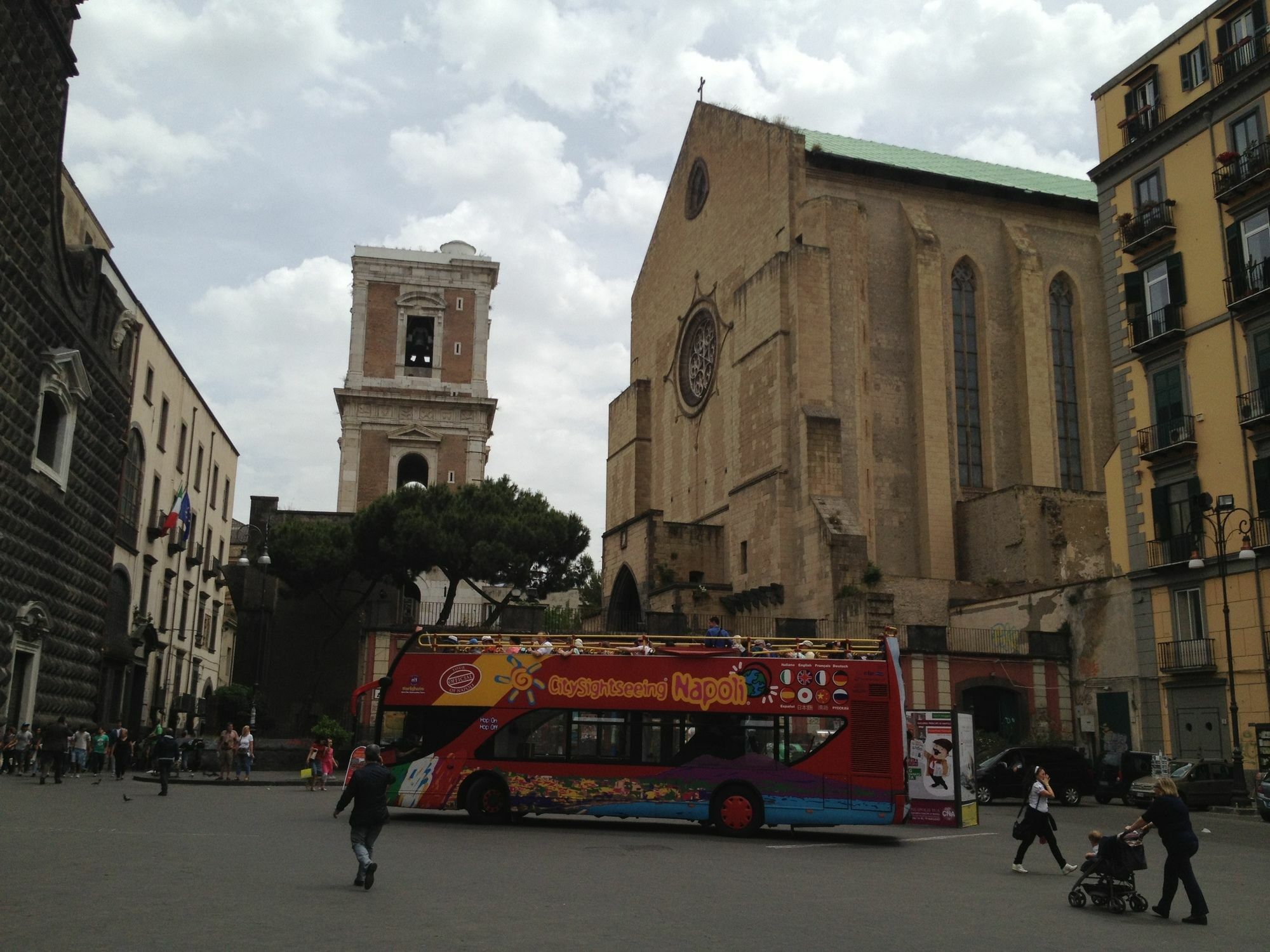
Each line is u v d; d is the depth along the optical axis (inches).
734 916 464.8
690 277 2765.7
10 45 1065.5
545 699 911.7
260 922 409.1
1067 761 1421.0
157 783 1341.0
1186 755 1483.8
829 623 1979.6
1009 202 2449.6
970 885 608.4
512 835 802.2
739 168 2541.8
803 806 861.2
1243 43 1445.6
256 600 2236.7
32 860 556.4
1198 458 1487.5
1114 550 1658.5
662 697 897.5
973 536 2177.7
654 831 888.3
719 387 2522.1
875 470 2219.5
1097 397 2404.0
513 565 2129.7
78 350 1294.3
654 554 2357.3
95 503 1406.3
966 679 1731.1
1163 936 462.9
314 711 2190.0
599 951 376.5
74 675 1355.8
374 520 2123.5
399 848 683.4
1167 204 1552.7
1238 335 1437.0
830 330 2198.6
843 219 2267.5
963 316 2374.5
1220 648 1433.3
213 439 2203.5
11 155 1082.7
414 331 3348.9
